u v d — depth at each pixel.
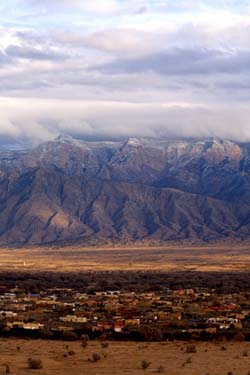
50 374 61.78
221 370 64.50
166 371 63.78
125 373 62.69
